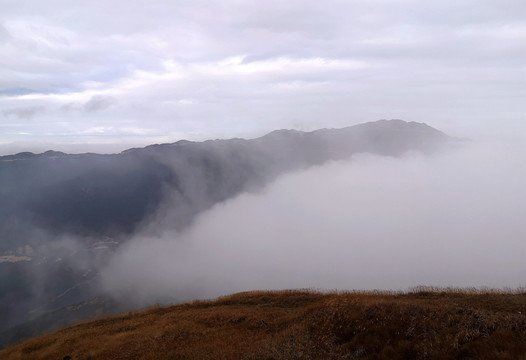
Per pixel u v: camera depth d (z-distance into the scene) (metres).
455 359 10.02
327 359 11.48
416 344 11.23
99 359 14.84
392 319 13.23
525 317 11.67
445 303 15.26
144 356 14.34
